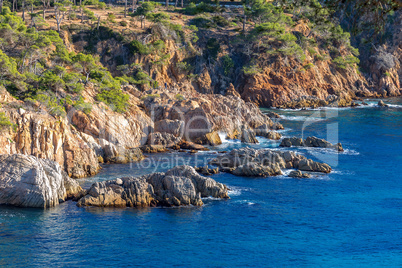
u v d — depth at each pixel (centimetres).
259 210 4878
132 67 12975
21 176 4847
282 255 3791
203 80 14288
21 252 3716
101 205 4900
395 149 8125
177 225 4406
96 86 8700
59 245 3878
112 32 13475
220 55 14838
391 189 5719
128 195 4984
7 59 6900
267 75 14638
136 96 9794
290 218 4662
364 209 4966
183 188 5075
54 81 7531
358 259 3731
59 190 5044
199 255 3756
